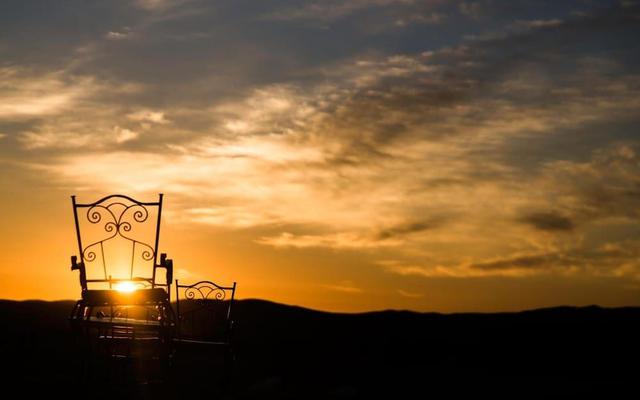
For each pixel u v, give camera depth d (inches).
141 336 350.3
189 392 303.6
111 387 297.3
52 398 267.9
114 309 350.9
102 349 332.5
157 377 322.7
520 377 370.0
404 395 317.1
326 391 324.8
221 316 400.5
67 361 357.4
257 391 320.2
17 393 270.8
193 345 327.3
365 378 358.3
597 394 321.1
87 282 330.0
